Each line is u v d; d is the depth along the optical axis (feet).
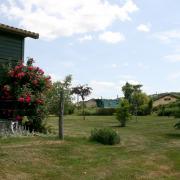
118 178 33.09
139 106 179.83
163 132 76.23
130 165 37.91
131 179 33.37
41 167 33.30
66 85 76.38
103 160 38.47
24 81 53.06
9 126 49.32
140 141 57.11
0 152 35.58
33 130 50.93
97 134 49.08
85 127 86.69
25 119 52.06
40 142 42.96
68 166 34.86
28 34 56.44
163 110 163.02
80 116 164.96
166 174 36.55
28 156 35.65
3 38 54.65
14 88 51.80
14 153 35.81
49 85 54.44
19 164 33.01
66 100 76.43
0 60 54.24
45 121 54.90
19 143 41.45
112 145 48.49
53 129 57.06
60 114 47.29
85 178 31.94
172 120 116.98
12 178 29.53
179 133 73.97
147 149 48.21
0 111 53.01
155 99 257.96
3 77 53.21
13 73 52.37
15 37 56.29
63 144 42.98
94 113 185.16
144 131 78.89
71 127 84.64
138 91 199.52
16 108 52.16
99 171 34.42
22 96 51.13
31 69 53.52
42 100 52.65
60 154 38.34
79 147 42.96
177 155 45.03
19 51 56.75
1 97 52.75
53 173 32.22
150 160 41.09
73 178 31.63
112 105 261.44
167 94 258.78
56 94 56.03
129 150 45.98
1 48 54.34
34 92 53.06
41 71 54.49
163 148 50.29
